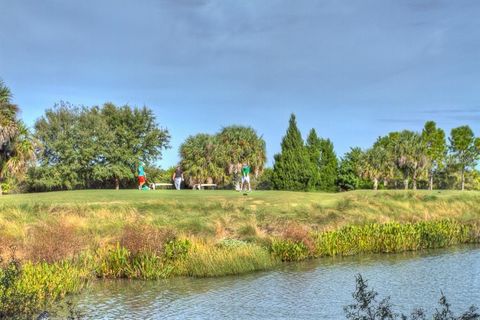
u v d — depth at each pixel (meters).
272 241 24.27
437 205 37.66
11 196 30.91
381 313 9.68
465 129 93.31
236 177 60.94
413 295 16.28
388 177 84.31
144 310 14.73
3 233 20.58
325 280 19.02
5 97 43.28
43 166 59.97
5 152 43.00
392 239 26.89
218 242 23.36
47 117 61.53
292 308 14.80
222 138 61.94
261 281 18.92
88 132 61.38
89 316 14.02
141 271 19.55
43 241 19.03
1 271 12.53
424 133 93.94
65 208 25.34
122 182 65.19
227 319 13.69
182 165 62.03
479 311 13.87
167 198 30.53
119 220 24.31
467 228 31.67
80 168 60.66
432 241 28.75
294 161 60.00
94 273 19.34
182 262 20.31
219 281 18.98
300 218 29.27
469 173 102.00
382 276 19.72
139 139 65.38
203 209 28.69
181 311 14.62
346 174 83.25
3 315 10.83
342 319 13.52
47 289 15.54
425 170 87.00
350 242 26.19
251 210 29.50
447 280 18.77
